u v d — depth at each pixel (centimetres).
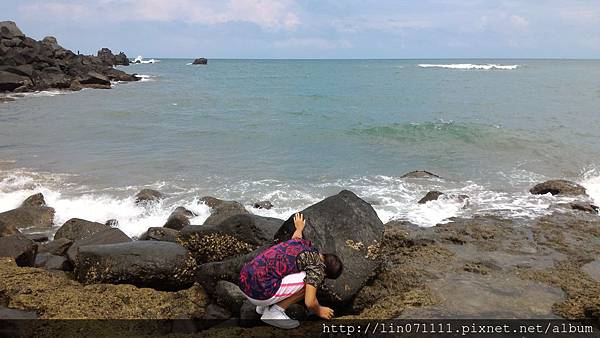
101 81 4412
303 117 2452
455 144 1716
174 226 927
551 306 528
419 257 679
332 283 551
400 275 618
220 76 6762
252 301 494
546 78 5678
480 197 1090
